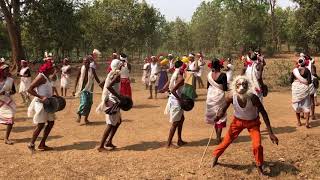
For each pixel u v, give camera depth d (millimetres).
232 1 55062
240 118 7074
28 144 9094
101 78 29375
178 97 8445
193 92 8930
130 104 8430
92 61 11273
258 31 56562
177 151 8398
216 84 8789
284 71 26906
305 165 7672
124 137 9688
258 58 10336
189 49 79000
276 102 15023
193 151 8383
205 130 10398
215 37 70250
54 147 8844
